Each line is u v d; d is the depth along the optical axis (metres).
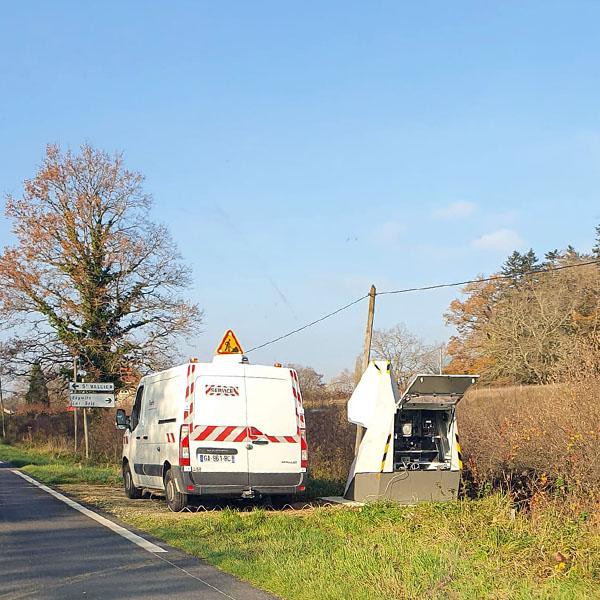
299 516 13.98
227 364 15.57
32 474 26.97
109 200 41.75
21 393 47.34
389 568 8.66
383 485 15.09
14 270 40.28
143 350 41.69
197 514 14.91
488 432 16.09
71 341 40.56
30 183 41.09
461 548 9.84
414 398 15.00
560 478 12.88
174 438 15.40
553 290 44.91
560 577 8.70
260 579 8.91
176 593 8.37
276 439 15.45
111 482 23.41
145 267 41.81
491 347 45.50
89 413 41.72
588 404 13.26
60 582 8.91
